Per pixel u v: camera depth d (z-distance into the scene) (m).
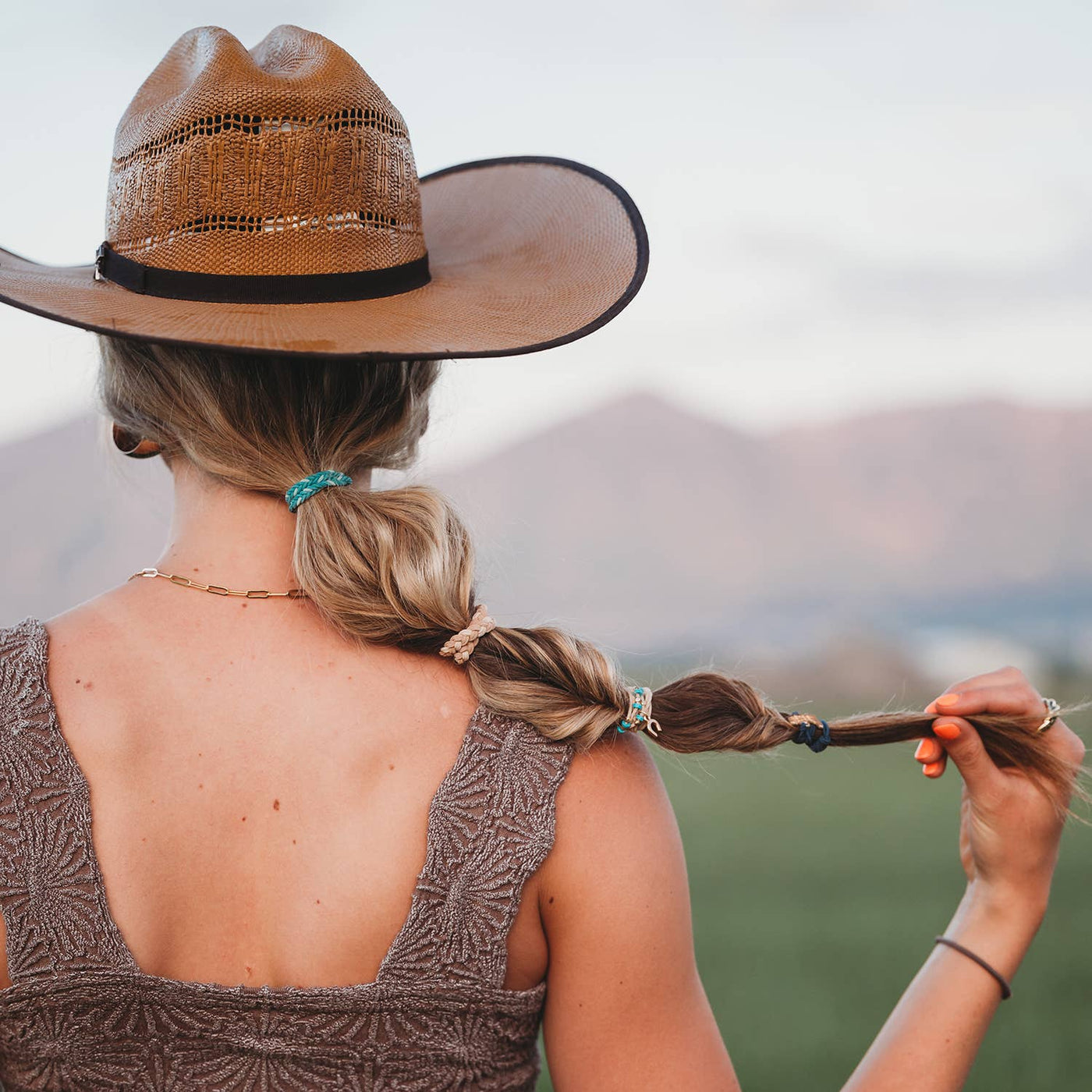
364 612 1.00
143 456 1.12
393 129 1.17
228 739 0.98
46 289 1.12
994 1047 4.45
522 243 1.48
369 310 1.12
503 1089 1.00
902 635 69.62
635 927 0.99
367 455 1.10
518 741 1.00
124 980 0.94
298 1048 0.95
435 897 0.97
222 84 1.09
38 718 0.96
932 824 10.03
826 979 5.69
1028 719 1.15
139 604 1.03
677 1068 1.00
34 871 0.94
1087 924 6.12
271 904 0.96
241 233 1.10
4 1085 0.96
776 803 11.04
